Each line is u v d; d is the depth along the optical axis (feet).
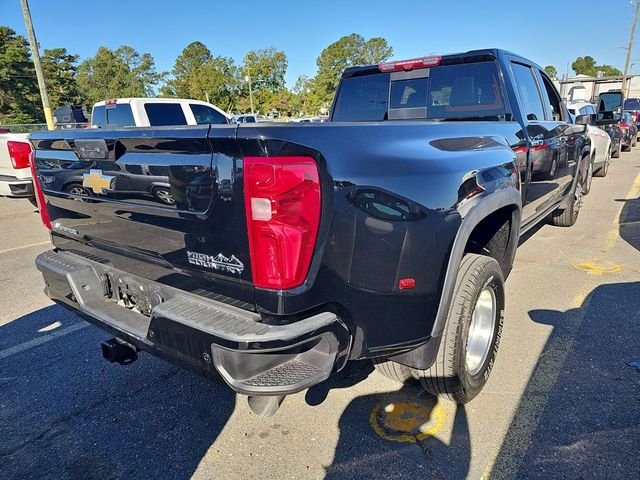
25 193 25.39
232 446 7.82
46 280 8.91
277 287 5.61
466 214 7.34
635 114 61.31
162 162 6.27
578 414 8.07
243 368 5.56
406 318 6.70
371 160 6.13
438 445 7.55
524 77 13.12
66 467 7.51
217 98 234.38
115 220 7.47
